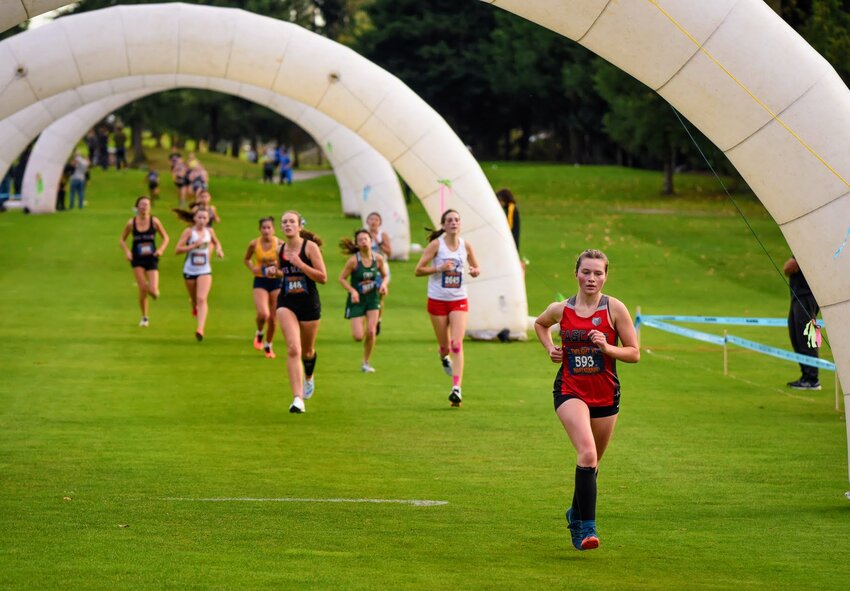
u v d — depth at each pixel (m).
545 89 115.75
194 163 84.12
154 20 32.50
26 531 14.00
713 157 83.94
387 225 59.41
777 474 18.23
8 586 11.59
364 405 24.30
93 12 32.34
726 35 17.25
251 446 19.97
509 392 26.20
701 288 49.19
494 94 126.19
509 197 37.03
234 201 89.75
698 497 16.67
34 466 18.08
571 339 13.58
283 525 14.56
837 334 17.25
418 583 11.98
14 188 91.31
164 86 61.84
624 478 17.94
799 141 17.14
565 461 19.06
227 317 39.31
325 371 28.80
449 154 35.00
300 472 17.97
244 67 33.75
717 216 76.88
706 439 21.16
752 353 33.78
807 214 17.28
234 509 15.41
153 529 14.22
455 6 125.25
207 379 27.34
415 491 16.78
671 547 13.82
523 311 35.47
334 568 12.52
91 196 89.88
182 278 49.66
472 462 18.94
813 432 21.92
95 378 27.19
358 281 28.36
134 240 36.38
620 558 13.27
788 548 13.81
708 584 12.16
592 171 107.44
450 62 122.50
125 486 16.75
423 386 26.86
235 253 57.38
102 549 13.17
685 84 17.66
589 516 13.04
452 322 24.53
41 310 39.81
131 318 38.50
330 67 34.38
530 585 12.00
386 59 127.94
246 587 11.69
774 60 17.14
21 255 54.97
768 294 48.03
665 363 31.69
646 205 85.50
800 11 59.75
